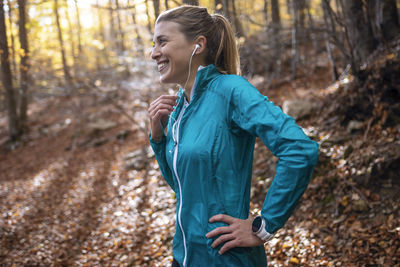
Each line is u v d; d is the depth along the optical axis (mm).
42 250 4066
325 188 3701
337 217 3332
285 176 1014
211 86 1232
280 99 7148
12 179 7750
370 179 3477
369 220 3145
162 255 3588
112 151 8438
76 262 3799
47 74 7500
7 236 4387
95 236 4355
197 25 1305
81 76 7645
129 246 3922
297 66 9008
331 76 7582
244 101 1114
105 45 8906
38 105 14828
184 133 1236
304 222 3449
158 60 1332
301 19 7004
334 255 2914
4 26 5465
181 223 1241
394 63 4160
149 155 6809
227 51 1387
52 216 5148
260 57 8891
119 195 5570
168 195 4977
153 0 5297
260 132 1074
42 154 9656
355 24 5219
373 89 4293
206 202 1167
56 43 8328
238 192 1173
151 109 1482
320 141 4391
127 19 7941
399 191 3273
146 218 4527
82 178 6871
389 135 3822
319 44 10305
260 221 1087
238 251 1151
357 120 4391
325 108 5094
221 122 1175
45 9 7273
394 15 5246
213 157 1152
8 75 6910
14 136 11445
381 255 2740
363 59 5234
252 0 10820
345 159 3873
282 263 2994
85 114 11312
